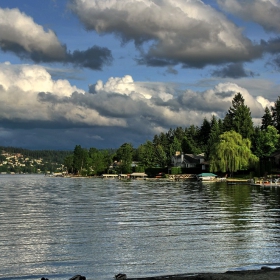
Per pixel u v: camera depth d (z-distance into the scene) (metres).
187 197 67.25
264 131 139.50
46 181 181.25
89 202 59.12
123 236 30.61
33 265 22.69
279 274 19.59
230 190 84.94
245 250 25.81
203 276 19.34
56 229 33.91
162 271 21.44
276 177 110.56
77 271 21.56
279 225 35.28
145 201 60.12
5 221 38.75
